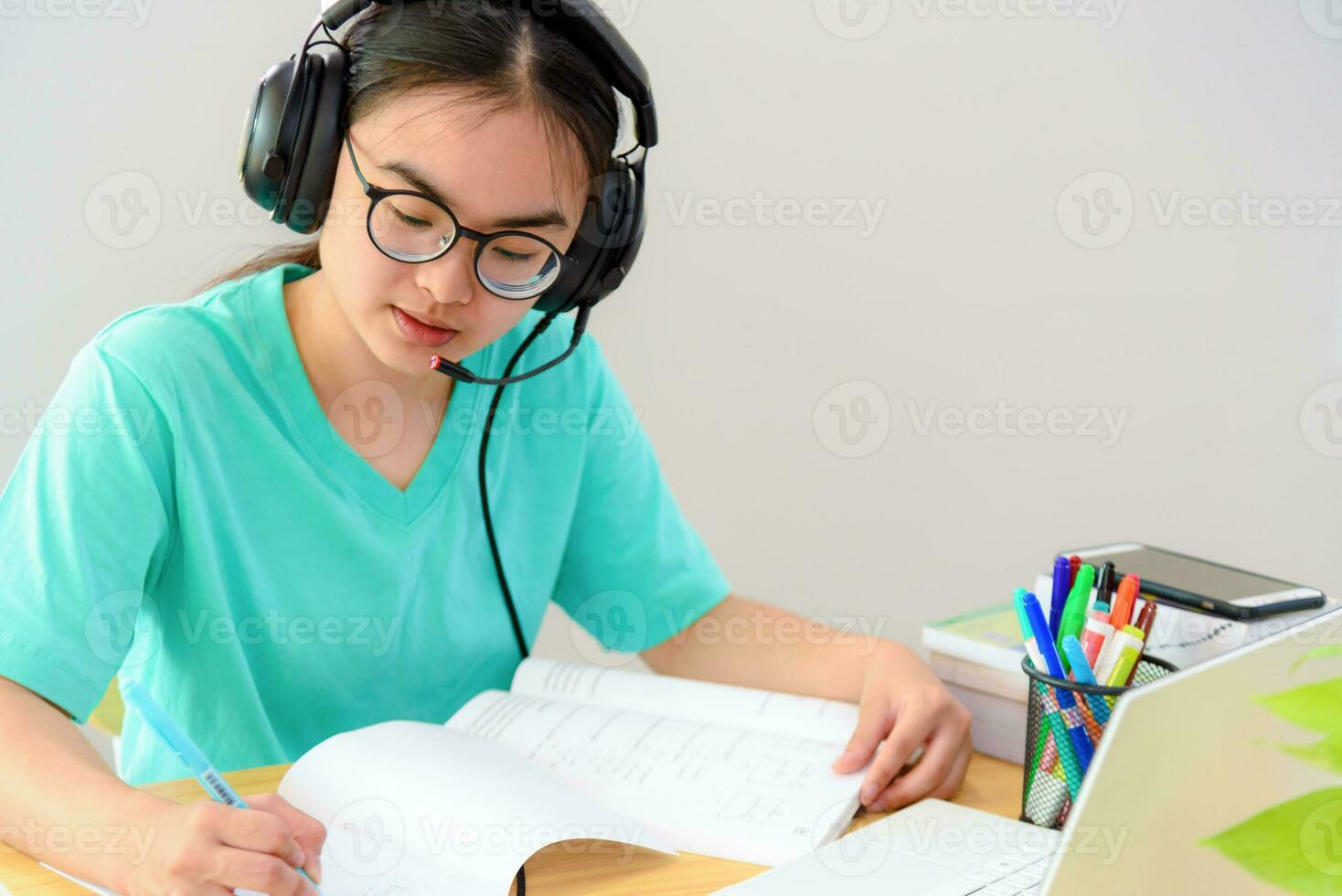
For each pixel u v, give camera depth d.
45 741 0.72
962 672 0.91
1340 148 1.80
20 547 0.81
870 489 1.88
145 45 1.44
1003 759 0.90
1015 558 1.93
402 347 0.84
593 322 1.75
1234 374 1.87
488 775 0.75
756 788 0.79
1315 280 1.85
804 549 1.88
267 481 0.96
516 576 1.10
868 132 1.77
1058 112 1.79
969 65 1.77
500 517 1.08
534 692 0.96
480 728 0.88
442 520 1.03
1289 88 1.79
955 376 1.87
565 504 1.12
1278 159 1.81
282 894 0.60
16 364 1.47
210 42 1.47
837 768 0.81
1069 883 0.50
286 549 0.97
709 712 0.91
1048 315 1.86
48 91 1.42
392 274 0.80
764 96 1.73
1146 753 0.50
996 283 1.84
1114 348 1.86
